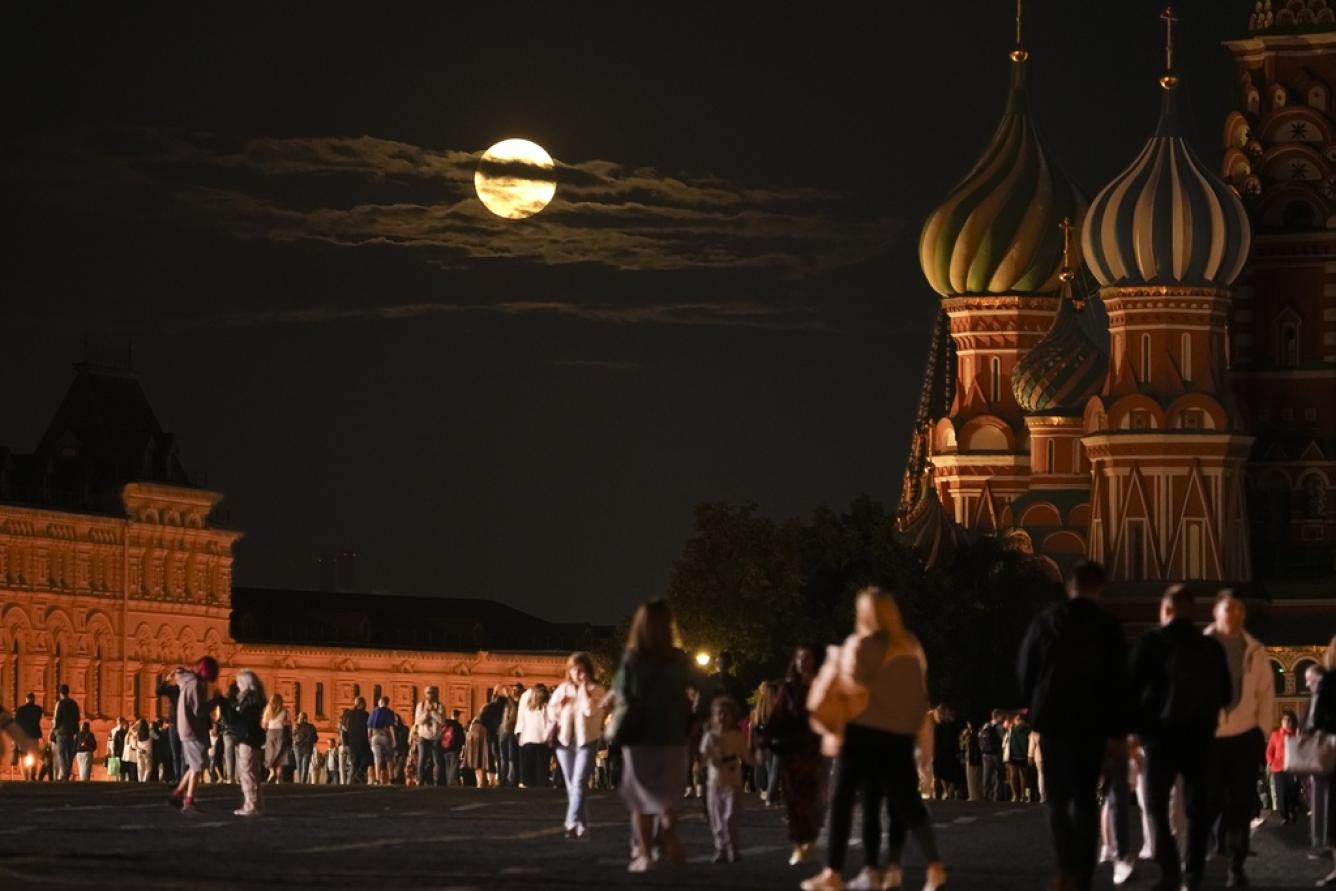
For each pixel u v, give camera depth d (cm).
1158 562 14812
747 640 13288
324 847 3934
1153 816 3306
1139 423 14875
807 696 3931
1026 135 17838
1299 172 15800
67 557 17088
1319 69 15850
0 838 4109
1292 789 7219
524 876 3378
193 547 18550
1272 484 15662
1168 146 15188
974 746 9594
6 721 4534
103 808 5275
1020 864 3912
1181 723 3278
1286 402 15738
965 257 17575
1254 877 3866
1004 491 17375
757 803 6562
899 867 3256
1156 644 3303
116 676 17625
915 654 3075
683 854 3647
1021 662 3122
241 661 19388
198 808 5297
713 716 3997
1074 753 3073
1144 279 14975
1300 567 15562
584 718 4434
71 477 17550
